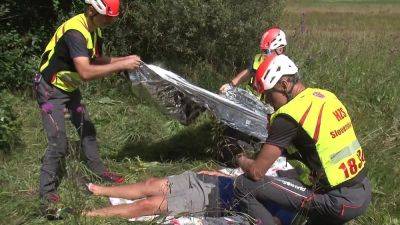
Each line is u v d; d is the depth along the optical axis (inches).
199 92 198.2
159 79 195.0
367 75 314.0
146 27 298.2
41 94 185.0
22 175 203.9
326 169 151.7
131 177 210.8
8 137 220.7
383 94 292.2
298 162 160.6
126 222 169.9
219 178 178.9
